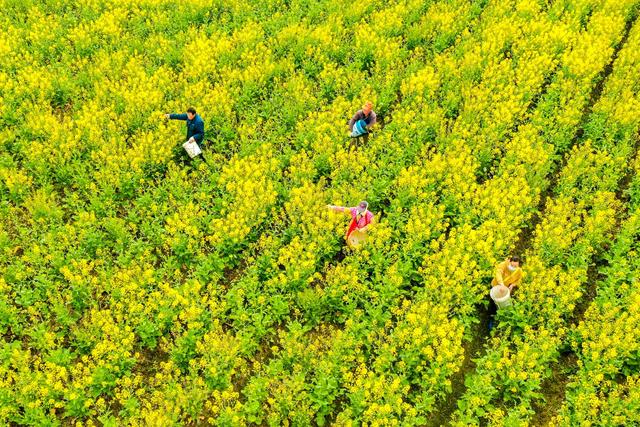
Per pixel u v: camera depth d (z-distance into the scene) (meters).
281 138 13.27
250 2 19.16
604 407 8.41
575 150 13.23
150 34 16.81
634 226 11.56
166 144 12.54
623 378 9.41
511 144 13.26
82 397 8.03
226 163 12.52
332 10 19.00
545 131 14.01
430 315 9.44
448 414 8.84
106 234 10.51
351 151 12.51
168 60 15.84
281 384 8.22
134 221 11.01
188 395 8.10
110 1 18.34
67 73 14.62
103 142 12.18
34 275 9.84
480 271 10.16
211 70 15.41
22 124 12.68
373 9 19.56
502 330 9.95
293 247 10.67
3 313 8.89
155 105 13.84
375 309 9.66
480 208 11.54
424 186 12.12
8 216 10.77
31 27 16.36
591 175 12.65
